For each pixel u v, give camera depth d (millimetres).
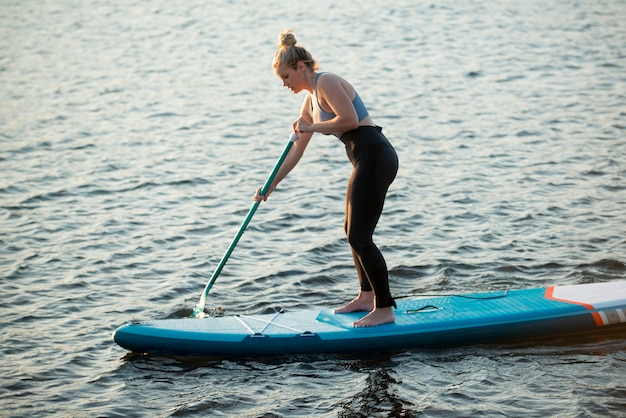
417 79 15047
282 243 8086
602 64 15516
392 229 8289
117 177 10258
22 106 13914
